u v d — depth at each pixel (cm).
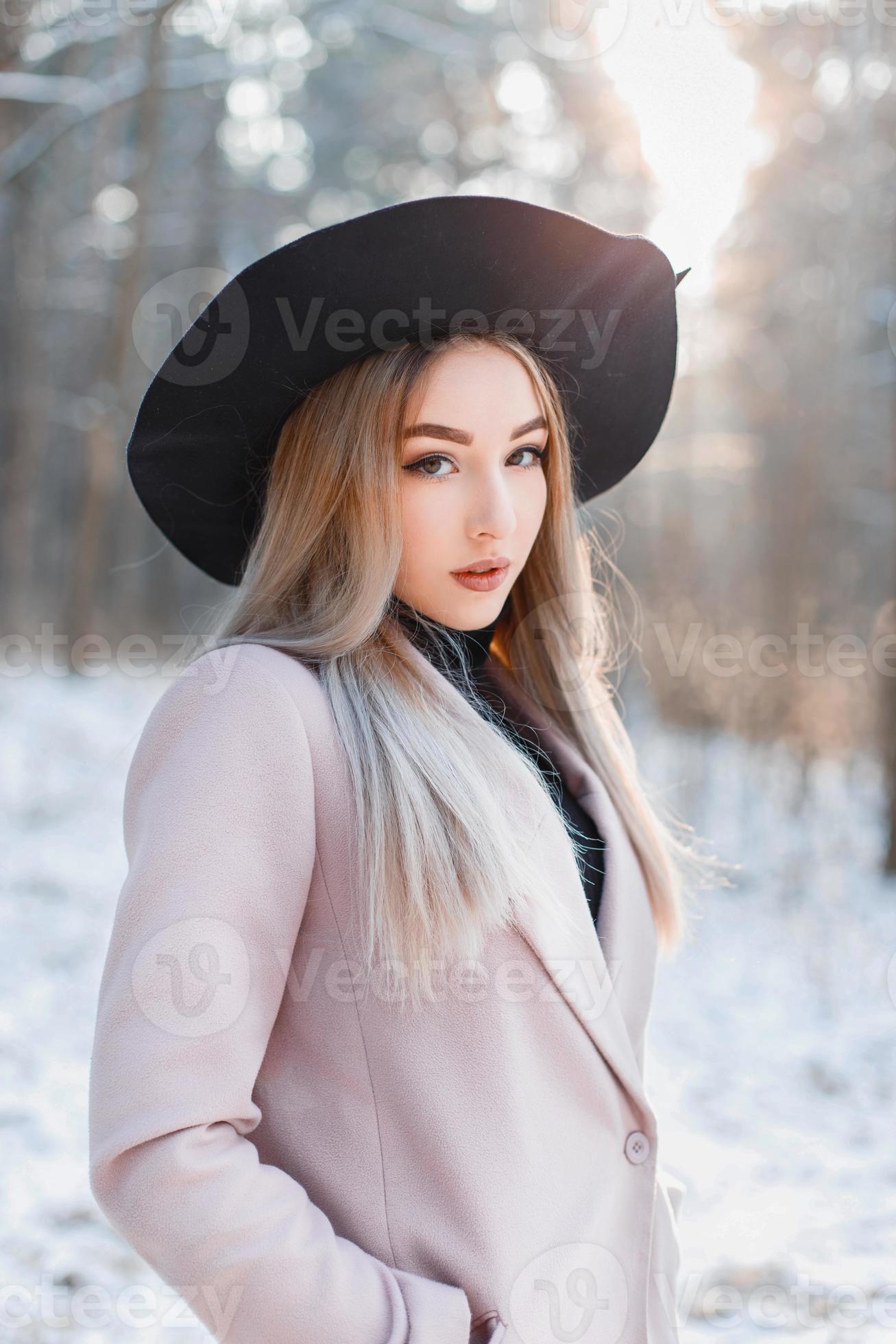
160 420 125
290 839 100
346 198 1631
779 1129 311
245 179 1577
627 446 168
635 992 129
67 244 1296
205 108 1370
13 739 709
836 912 461
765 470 954
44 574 1596
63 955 395
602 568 177
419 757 108
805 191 907
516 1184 102
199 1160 87
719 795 610
